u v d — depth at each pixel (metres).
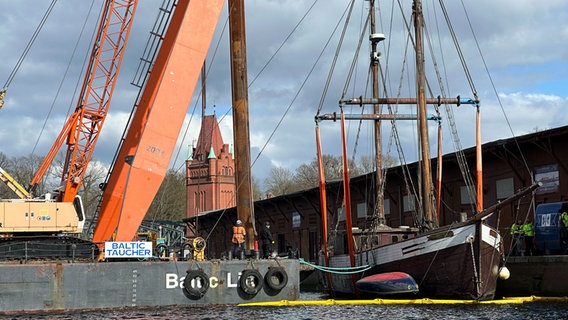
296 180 153.38
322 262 43.19
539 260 31.94
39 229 29.25
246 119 31.62
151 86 34.06
